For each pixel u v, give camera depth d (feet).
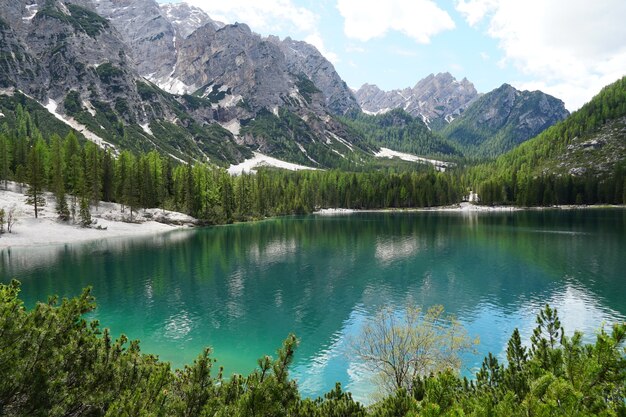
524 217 522.06
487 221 482.69
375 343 88.53
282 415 31.14
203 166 599.57
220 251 290.35
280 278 206.28
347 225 476.54
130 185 436.35
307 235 383.45
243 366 103.76
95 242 334.44
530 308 152.05
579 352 30.14
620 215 504.02
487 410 25.55
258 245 319.68
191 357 108.99
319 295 173.78
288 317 144.56
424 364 75.97
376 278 204.95
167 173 552.82
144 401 30.83
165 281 198.80
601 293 169.78
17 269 219.61
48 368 28.76
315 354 110.63
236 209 559.38
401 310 151.43
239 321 140.15
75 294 168.35
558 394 24.20
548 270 214.48
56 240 331.16
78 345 32.14
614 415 22.61
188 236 379.14
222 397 35.04
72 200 384.47
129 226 415.03
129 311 150.82
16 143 488.02
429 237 350.84
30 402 27.12
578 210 602.44
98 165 460.96
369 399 82.02
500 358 106.11
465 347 85.46
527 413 24.34
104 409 31.30
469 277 203.72
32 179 361.92
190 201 503.61
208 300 166.09
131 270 222.89
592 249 270.87
